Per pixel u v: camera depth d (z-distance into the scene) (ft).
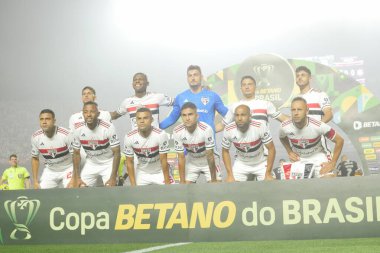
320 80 32.01
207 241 14.82
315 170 21.06
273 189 14.57
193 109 20.81
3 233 15.92
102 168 23.06
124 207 15.24
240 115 20.61
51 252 14.29
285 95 31.94
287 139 21.85
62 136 22.90
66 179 23.45
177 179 31.60
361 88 31.53
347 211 14.20
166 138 21.31
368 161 31.45
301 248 13.28
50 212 15.65
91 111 21.50
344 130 31.81
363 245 13.26
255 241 14.56
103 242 15.28
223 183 14.83
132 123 25.34
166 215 15.05
